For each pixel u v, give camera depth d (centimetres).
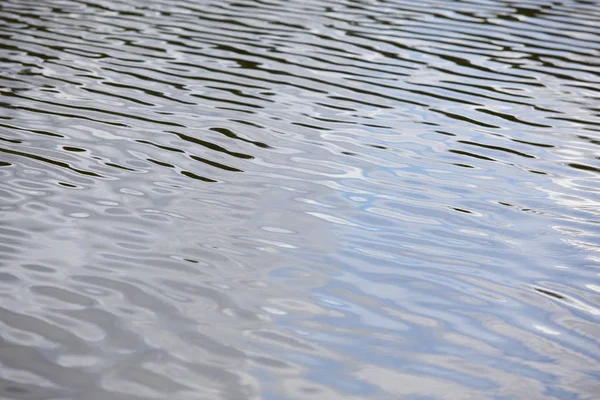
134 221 418
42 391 277
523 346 324
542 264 396
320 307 346
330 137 570
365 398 285
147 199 448
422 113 632
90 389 280
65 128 560
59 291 344
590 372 308
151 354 303
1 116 576
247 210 442
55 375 287
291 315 338
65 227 405
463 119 622
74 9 956
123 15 932
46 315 325
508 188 493
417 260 395
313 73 727
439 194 479
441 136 583
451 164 529
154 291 349
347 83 703
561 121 628
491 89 703
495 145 569
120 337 313
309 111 625
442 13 987
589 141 586
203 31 864
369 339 324
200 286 357
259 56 774
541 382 300
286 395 284
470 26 924
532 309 354
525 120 626
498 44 851
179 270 370
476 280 378
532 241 421
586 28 932
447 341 326
